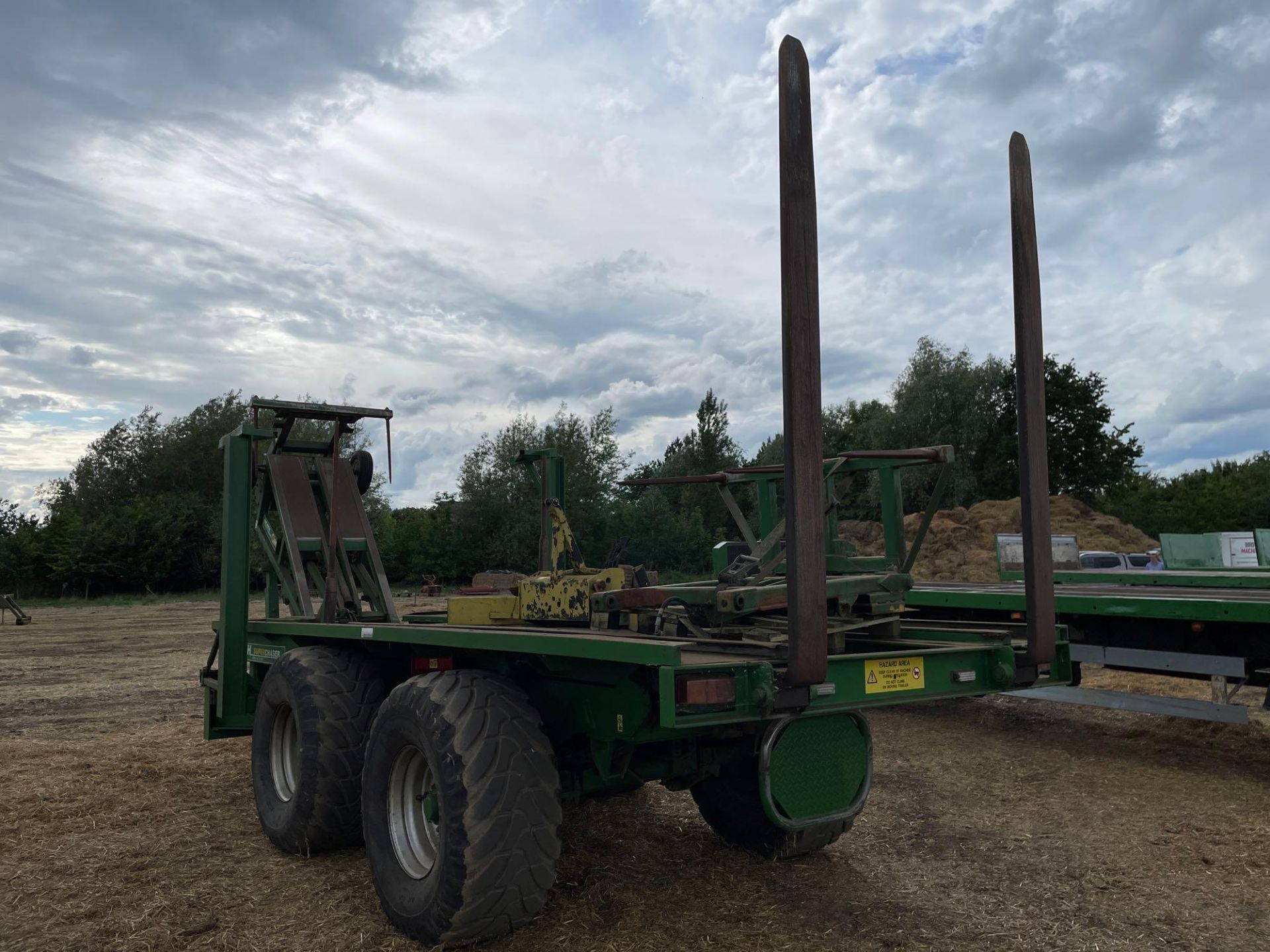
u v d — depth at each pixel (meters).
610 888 3.78
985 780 5.86
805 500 2.80
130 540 38.84
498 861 3.07
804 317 2.83
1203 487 45.72
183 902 3.71
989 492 39.81
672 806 5.16
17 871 4.11
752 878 3.96
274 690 4.66
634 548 37.94
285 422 5.49
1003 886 3.89
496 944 3.24
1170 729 7.22
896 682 3.26
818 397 2.86
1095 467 39.25
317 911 3.63
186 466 48.72
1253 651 5.94
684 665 2.72
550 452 5.06
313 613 5.16
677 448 45.56
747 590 3.55
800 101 2.86
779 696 2.85
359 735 4.34
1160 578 8.57
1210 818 4.88
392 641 3.98
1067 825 4.83
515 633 3.41
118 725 8.13
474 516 38.28
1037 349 3.63
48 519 41.41
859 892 3.81
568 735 3.79
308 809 4.21
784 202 2.83
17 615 22.31
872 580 4.07
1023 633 4.27
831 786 3.59
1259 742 6.72
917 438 40.72
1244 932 3.39
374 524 38.88
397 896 3.39
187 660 13.73
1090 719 7.79
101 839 4.63
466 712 3.27
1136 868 4.12
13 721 8.34
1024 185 3.60
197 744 7.09
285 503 5.35
